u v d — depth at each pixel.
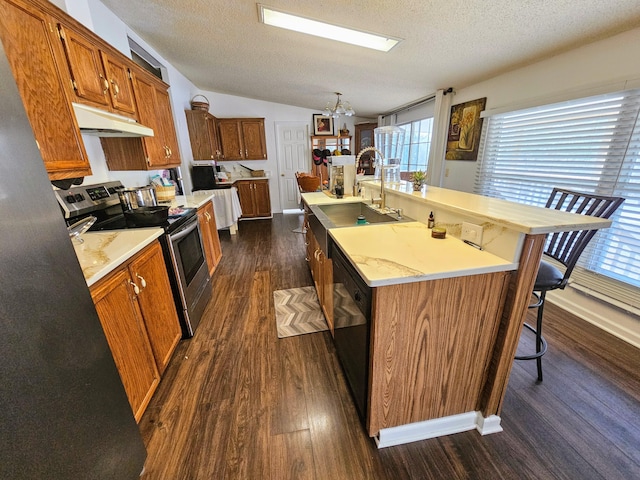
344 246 1.27
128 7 2.28
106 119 1.61
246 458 1.20
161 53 3.30
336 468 1.16
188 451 1.24
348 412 1.41
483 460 1.17
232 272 3.22
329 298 1.89
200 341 1.99
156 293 1.61
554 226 0.97
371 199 2.38
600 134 1.92
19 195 0.64
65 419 0.75
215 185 4.67
